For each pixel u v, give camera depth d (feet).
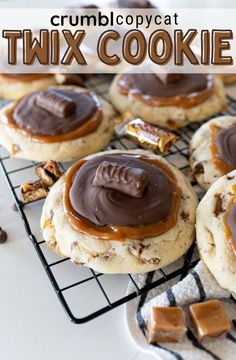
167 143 1.29
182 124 1.41
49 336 0.96
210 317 0.93
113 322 0.98
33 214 1.17
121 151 1.21
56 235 1.04
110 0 1.64
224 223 1.00
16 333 0.96
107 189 1.04
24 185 1.18
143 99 1.40
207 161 1.21
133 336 0.94
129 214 1.01
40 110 1.29
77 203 1.04
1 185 1.24
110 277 1.05
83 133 1.27
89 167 1.11
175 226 1.04
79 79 1.52
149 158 1.17
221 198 1.05
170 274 1.02
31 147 1.25
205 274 0.99
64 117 1.27
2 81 1.46
